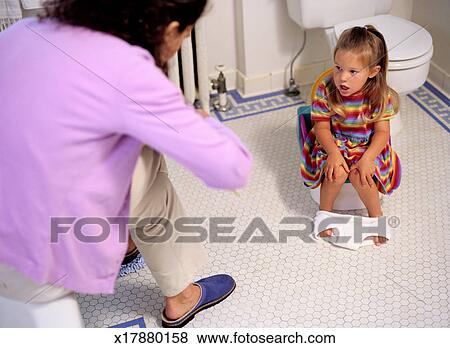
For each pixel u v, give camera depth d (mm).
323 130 1694
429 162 1917
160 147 902
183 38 950
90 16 870
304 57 2129
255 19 2143
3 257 1005
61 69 870
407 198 1808
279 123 2029
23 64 899
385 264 1613
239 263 1634
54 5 913
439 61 2084
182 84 2137
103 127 886
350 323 1467
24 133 897
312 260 1636
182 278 1385
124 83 852
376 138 1673
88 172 937
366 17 1994
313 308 1511
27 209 942
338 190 1695
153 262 1344
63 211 953
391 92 1709
